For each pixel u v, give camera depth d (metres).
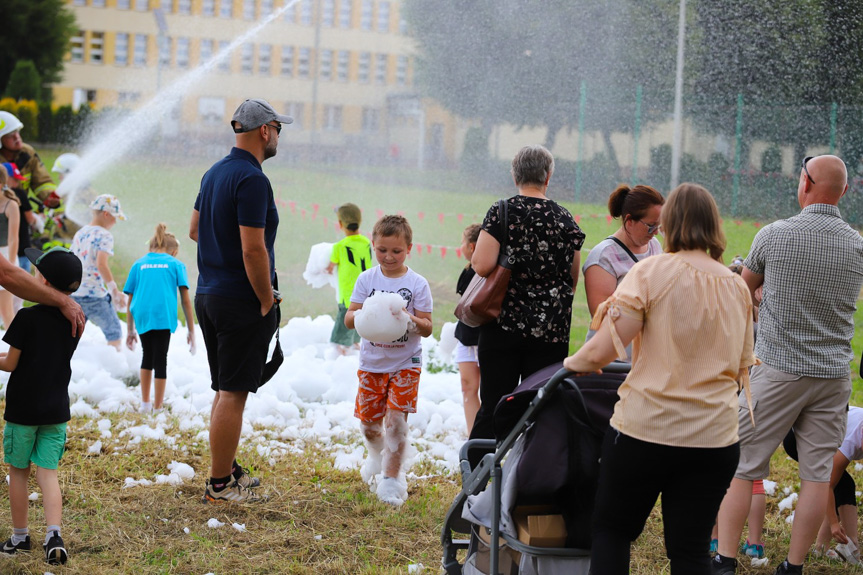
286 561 6.46
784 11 40.66
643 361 4.79
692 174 41.03
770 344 6.21
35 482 7.67
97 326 12.34
